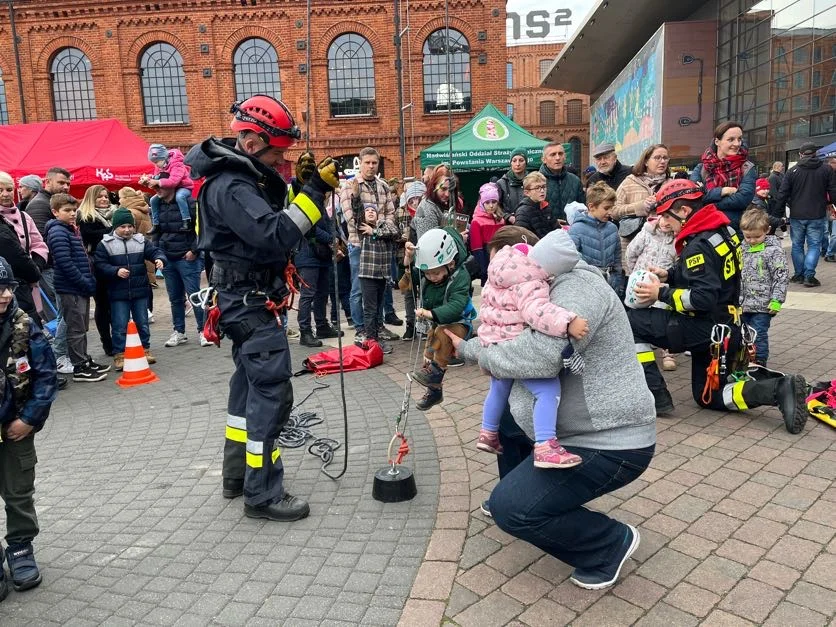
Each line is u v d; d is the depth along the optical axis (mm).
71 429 5320
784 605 2650
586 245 5980
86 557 3264
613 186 7398
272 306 3479
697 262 4453
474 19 24328
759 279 5688
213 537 3406
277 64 24938
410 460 4270
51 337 6602
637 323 4812
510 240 2842
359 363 6543
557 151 7121
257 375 3484
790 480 3738
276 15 24438
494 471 4051
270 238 3197
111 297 7117
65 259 6543
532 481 2666
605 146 7312
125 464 4520
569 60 27531
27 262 5730
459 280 4551
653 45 18797
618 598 2736
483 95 24750
